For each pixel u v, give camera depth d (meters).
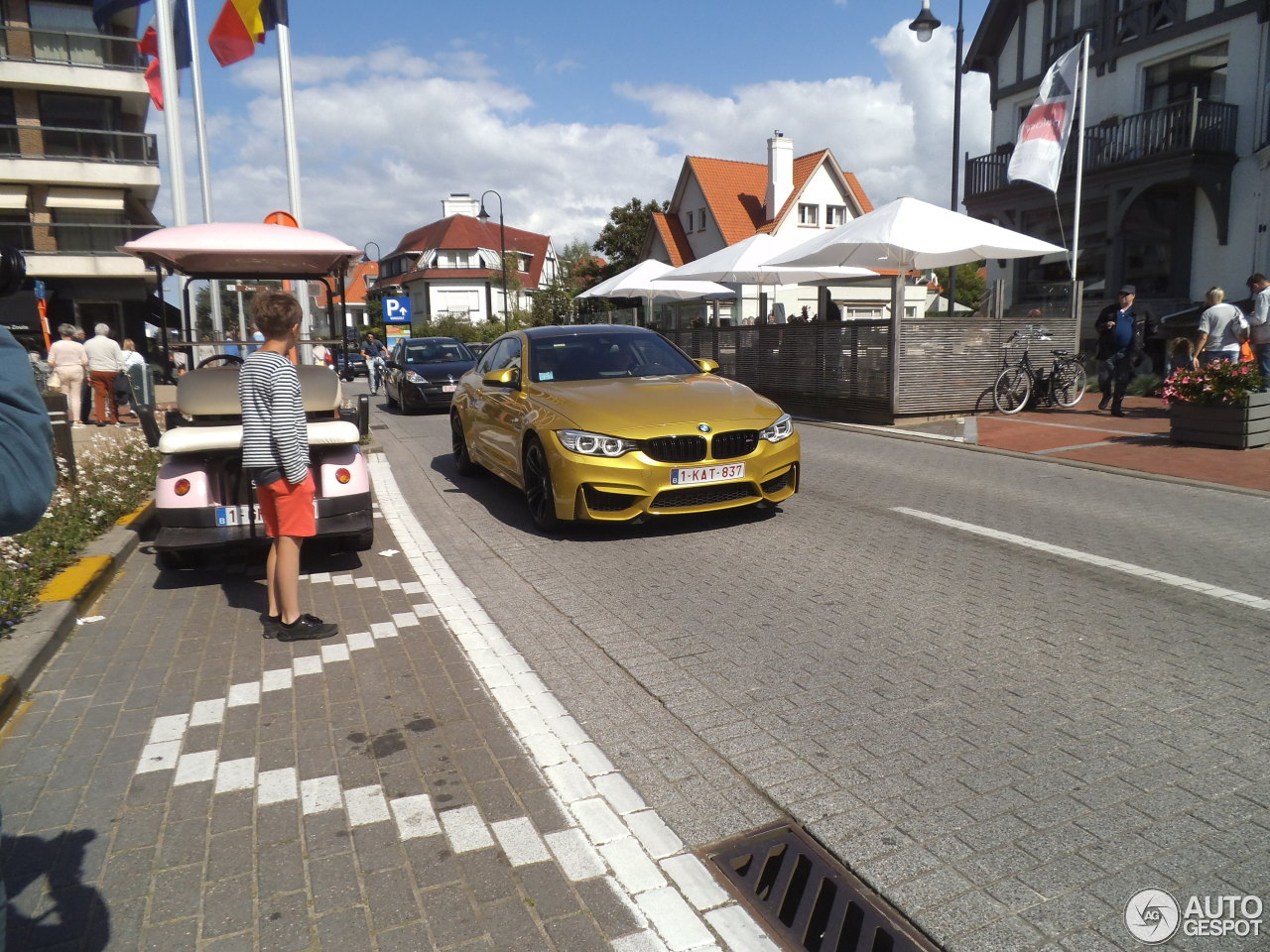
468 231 74.56
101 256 29.61
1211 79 18.86
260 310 4.42
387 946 2.29
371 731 3.51
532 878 2.56
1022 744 3.29
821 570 5.62
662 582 5.45
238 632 4.73
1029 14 23.22
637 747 3.34
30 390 1.33
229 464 5.67
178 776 3.18
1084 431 11.73
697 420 6.42
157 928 2.38
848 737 3.37
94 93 29.97
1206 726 3.40
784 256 15.20
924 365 13.29
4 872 2.63
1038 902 2.41
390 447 12.44
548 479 6.65
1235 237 18.38
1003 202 23.20
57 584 5.24
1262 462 9.25
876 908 2.41
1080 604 4.88
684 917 2.38
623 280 22.33
